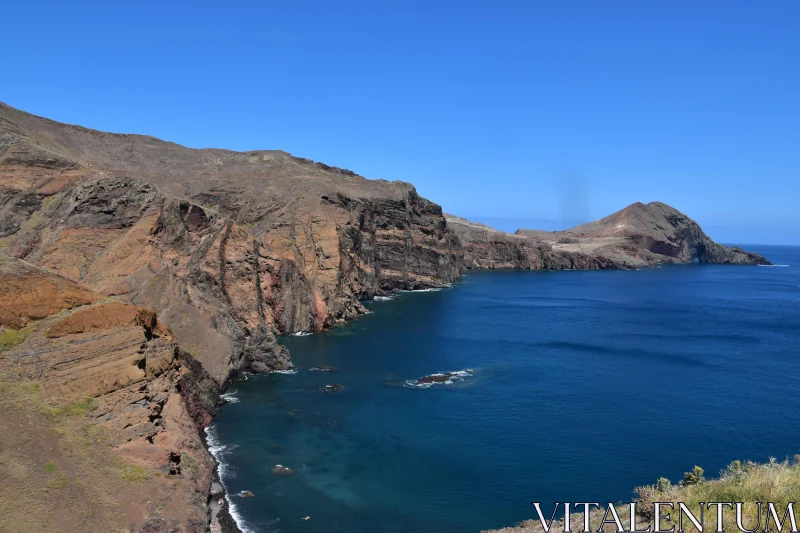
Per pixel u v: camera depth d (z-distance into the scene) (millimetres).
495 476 37188
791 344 81688
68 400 31250
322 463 38844
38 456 27766
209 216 75562
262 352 63250
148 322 39531
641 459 40062
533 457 40219
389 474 37312
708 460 39969
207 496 33062
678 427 46469
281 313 82438
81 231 67750
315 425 45969
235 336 62469
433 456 40250
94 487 27766
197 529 28578
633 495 34500
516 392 55688
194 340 56312
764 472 20938
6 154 77375
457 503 33594
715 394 55969
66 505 26297
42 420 29406
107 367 33938
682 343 81438
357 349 73750
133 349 36094
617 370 65188
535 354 72625
